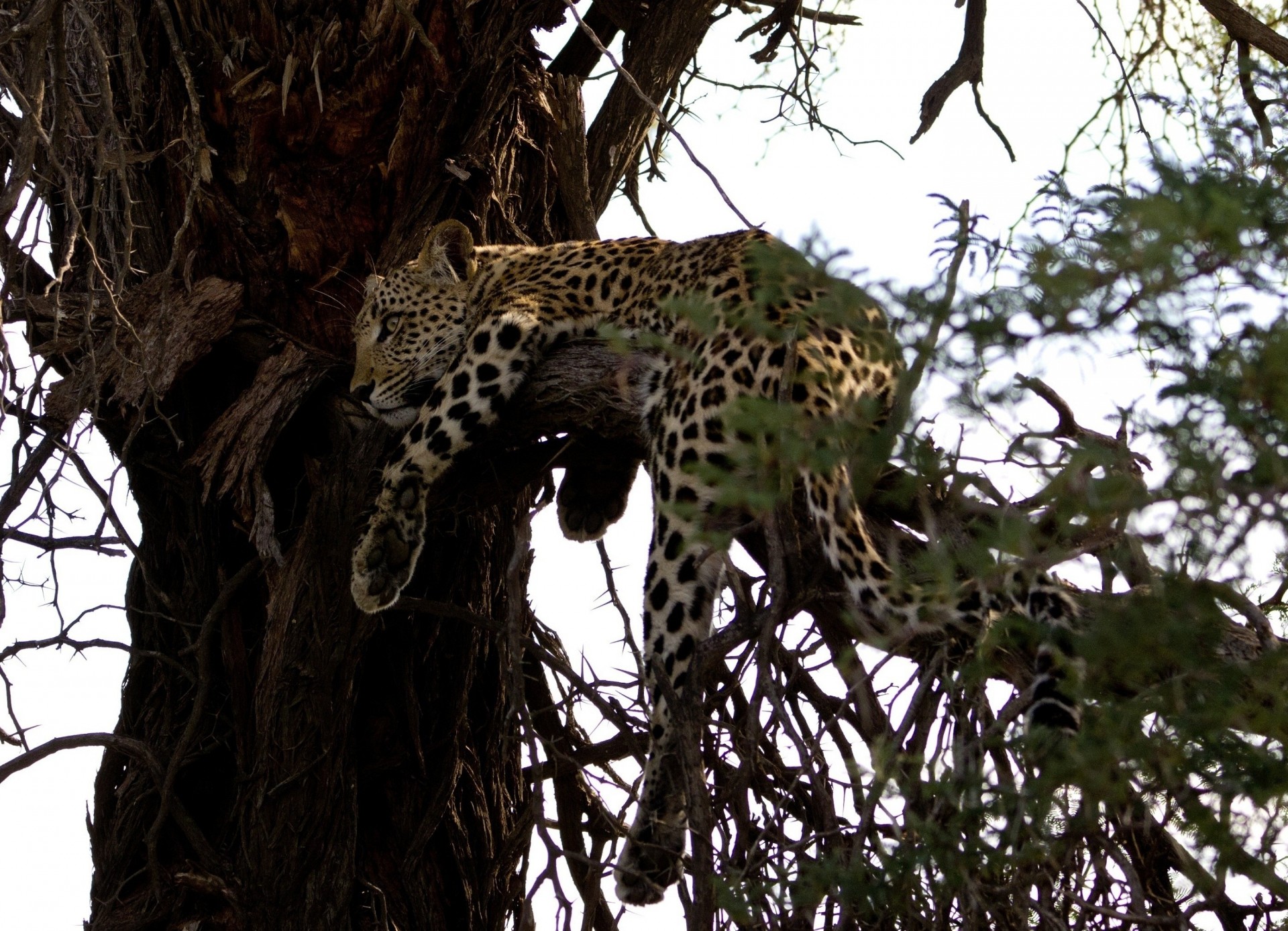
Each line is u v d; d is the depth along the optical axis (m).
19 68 11.21
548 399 10.27
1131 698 6.37
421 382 11.48
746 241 9.88
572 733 12.22
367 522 10.98
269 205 12.04
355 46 11.85
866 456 5.60
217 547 12.32
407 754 12.29
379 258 12.17
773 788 9.08
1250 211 5.04
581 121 12.83
